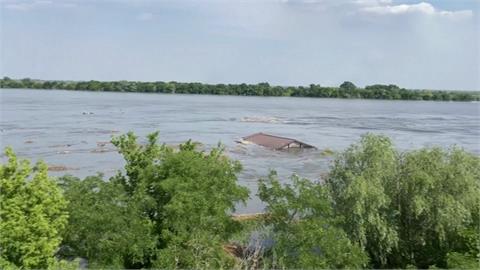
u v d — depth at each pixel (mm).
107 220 24781
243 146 85188
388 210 31469
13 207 19875
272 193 29484
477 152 78625
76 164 64688
